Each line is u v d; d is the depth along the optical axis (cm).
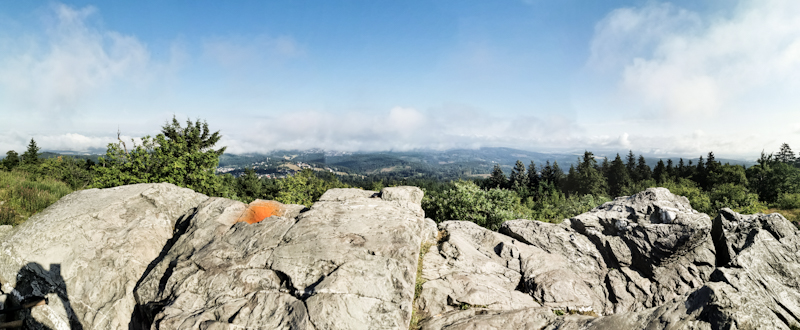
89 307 740
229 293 679
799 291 780
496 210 1836
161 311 651
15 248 795
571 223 1147
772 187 6078
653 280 925
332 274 669
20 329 752
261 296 657
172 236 985
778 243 886
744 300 563
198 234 881
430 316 778
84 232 851
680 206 1036
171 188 1117
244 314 618
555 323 684
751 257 852
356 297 627
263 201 1087
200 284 703
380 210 984
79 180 2716
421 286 848
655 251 949
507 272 953
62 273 768
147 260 856
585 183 9106
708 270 909
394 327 598
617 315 629
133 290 771
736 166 7456
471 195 1878
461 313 765
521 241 1140
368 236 805
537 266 969
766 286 747
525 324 698
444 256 976
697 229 907
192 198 1126
